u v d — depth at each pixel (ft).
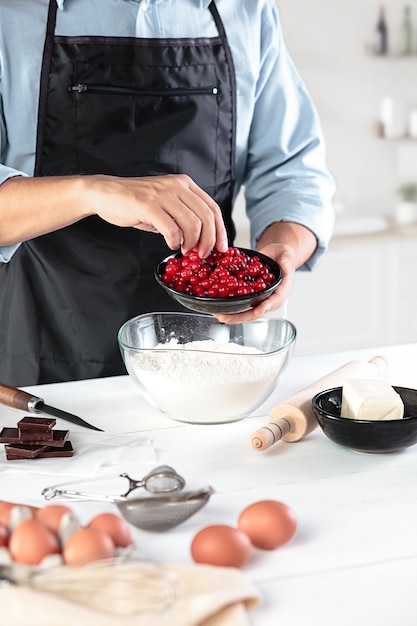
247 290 4.28
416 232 10.53
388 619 2.85
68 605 2.66
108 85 5.53
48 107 5.51
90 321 5.80
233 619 2.71
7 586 2.75
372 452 3.99
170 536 3.33
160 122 5.66
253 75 5.89
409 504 3.56
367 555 3.20
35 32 5.40
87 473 3.81
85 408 4.54
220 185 6.01
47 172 5.64
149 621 2.63
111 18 5.49
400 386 4.51
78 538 2.95
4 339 5.91
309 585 3.02
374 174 10.75
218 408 4.23
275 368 4.28
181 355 4.31
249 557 3.17
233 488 3.69
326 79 10.39
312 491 3.67
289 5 10.04
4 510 3.33
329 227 5.96
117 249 5.68
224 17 5.74
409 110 10.56
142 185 4.45
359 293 10.68
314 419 4.13
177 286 4.38
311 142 6.27
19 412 4.47
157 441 4.16
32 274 5.72
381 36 10.25
